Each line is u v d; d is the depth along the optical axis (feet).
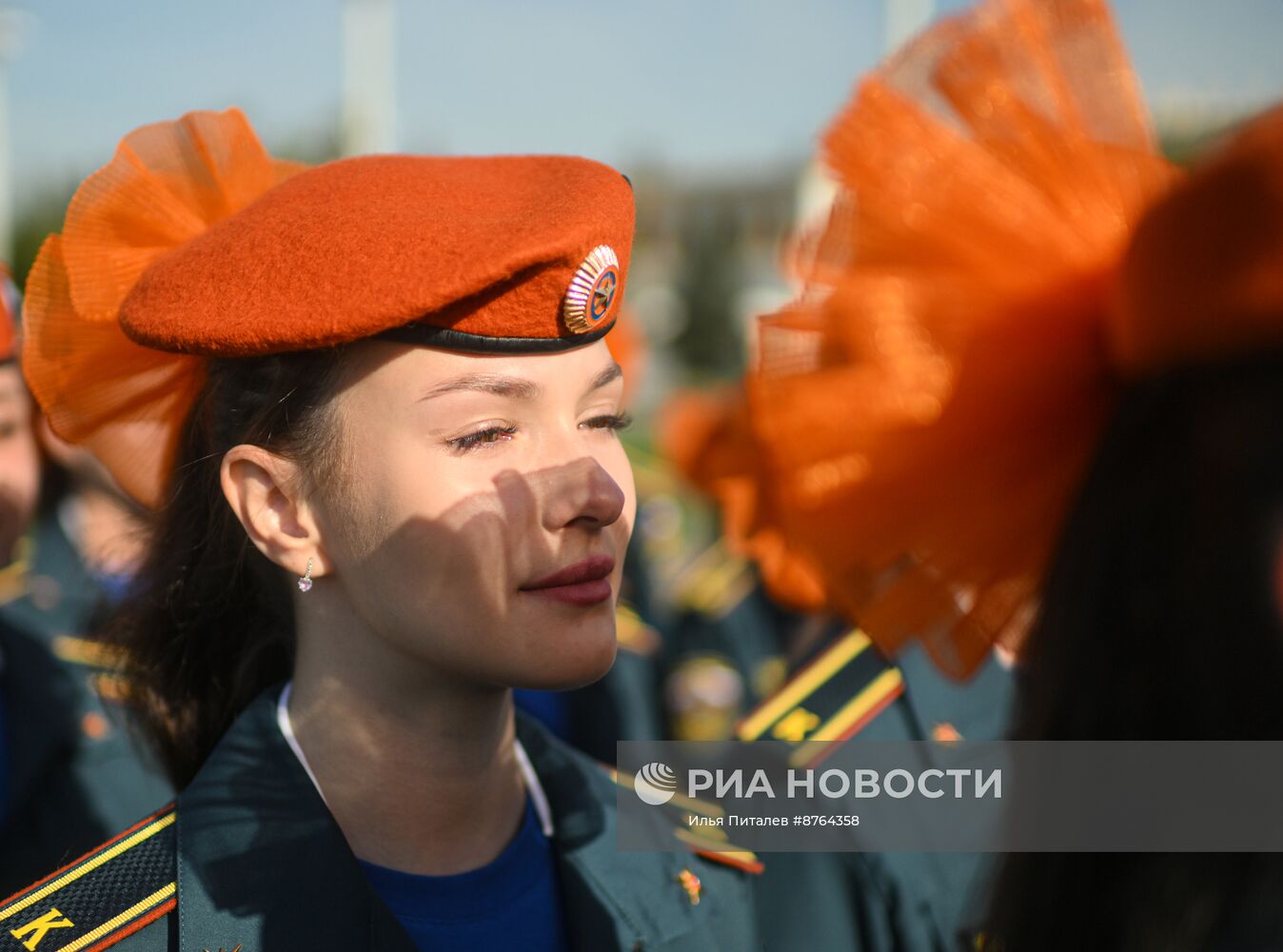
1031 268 3.29
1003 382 3.29
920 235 3.48
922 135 3.55
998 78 3.50
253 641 4.83
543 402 4.13
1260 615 2.45
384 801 4.44
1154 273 2.48
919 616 3.72
